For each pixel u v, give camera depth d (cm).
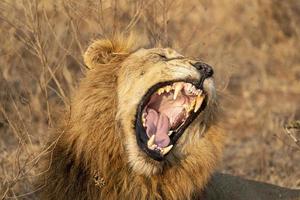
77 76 1468
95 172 967
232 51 2258
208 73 970
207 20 2116
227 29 2345
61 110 1079
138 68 991
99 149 967
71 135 981
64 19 1435
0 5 1354
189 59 980
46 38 1323
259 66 2259
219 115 1006
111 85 988
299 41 2383
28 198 1183
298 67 2294
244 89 2092
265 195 1163
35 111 1355
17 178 1103
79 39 1349
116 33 1218
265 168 1566
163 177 975
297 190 1190
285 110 1962
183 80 968
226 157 1662
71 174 981
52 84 1454
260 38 2388
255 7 2411
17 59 1445
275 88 2139
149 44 1337
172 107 1010
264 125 1802
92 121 971
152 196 970
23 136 1209
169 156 977
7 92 1334
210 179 1052
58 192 993
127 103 980
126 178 968
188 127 986
